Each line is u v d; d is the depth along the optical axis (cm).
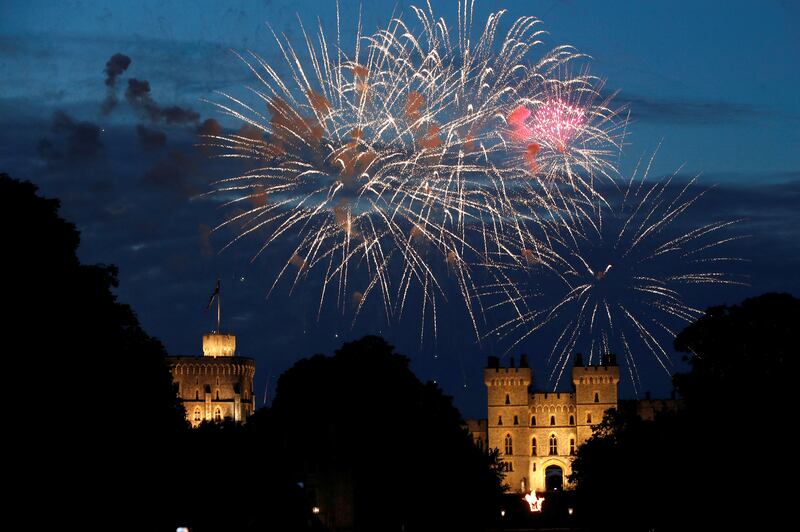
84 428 10725
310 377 19550
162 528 13175
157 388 13475
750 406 13262
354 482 18638
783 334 14950
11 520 9781
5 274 10538
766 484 12450
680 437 14200
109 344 11606
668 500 14112
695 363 15375
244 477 15312
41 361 10331
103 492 11062
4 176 11394
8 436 9894
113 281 12206
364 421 19088
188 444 14712
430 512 19162
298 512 16075
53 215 11469
